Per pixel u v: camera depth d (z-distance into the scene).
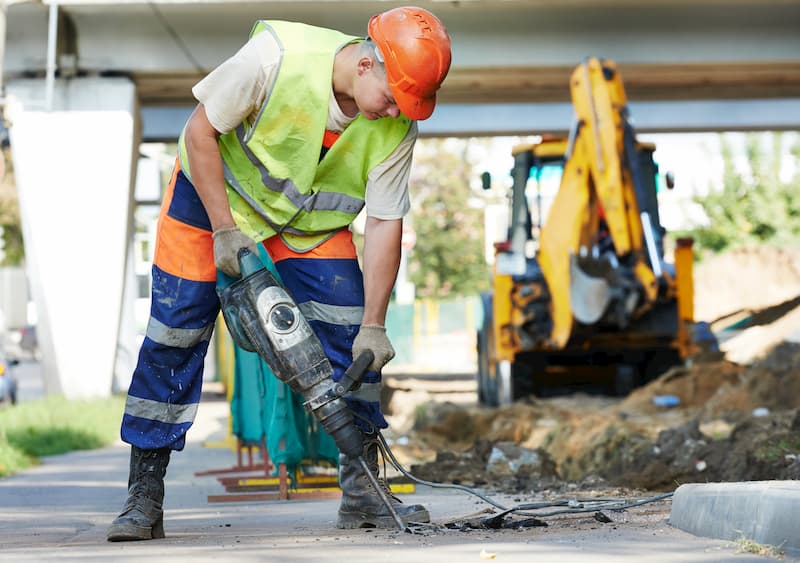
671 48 24.52
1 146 22.30
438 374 34.72
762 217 44.16
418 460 11.96
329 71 5.27
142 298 42.69
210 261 5.63
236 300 5.22
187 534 5.83
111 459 13.21
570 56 24.39
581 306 17.34
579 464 9.52
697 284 41.25
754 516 4.09
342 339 5.61
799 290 40.38
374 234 5.54
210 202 5.30
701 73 26.66
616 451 9.38
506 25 24.25
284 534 5.43
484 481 8.84
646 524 4.92
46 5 22.41
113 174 23.19
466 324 45.66
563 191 17.98
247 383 10.01
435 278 53.47
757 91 29.67
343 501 5.68
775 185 44.38
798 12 24.39
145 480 5.61
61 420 17.00
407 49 5.10
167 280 5.62
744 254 41.59
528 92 29.02
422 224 53.62
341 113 5.38
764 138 44.84
